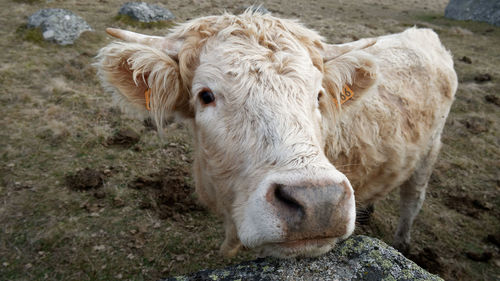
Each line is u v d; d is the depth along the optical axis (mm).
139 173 4645
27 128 5258
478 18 16281
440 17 17891
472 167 5484
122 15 10750
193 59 2146
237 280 1509
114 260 3430
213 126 1914
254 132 1758
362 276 1505
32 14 9492
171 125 5777
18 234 3576
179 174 4703
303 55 2082
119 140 5254
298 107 1819
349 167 3125
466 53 11242
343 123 2938
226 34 2145
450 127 6566
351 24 14031
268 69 1915
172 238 3748
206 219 4051
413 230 4285
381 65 3406
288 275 1520
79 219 3830
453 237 4199
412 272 1513
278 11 15367
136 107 2271
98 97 6344
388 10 19562
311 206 1449
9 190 4117
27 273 3213
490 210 4609
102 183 4375
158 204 4160
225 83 1884
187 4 14305
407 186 4035
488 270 3746
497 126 6684
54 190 4188
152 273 3359
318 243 1533
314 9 17188
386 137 3230
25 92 6184
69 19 8773
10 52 7648
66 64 7316
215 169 1966
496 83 8625
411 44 3785
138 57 2096
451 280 3613
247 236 1645
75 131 5320
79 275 3246
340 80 2525
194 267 3473
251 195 1666
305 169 1547
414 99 3445
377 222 4332
